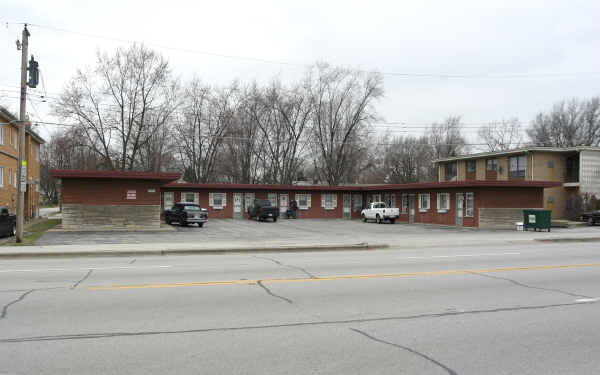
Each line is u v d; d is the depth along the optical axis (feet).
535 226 96.43
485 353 17.95
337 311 24.25
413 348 18.44
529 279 34.30
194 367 16.28
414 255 51.60
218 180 195.11
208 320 22.34
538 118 217.97
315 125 183.42
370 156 209.26
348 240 69.82
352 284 31.89
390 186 134.72
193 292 28.91
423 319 22.72
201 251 54.65
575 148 132.67
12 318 22.40
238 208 142.31
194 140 173.78
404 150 240.94
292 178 190.90
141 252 52.85
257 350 18.08
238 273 36.91
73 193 86.48
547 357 17.57
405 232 92.99
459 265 42.11
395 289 30.17
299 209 148.15
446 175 168.25
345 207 152.35
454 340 19.49
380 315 23.49
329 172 184.24
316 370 16.10
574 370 16.29
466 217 113.09
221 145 178.40
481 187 108.58
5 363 16.48
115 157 156.25
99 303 25.72
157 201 89.86
